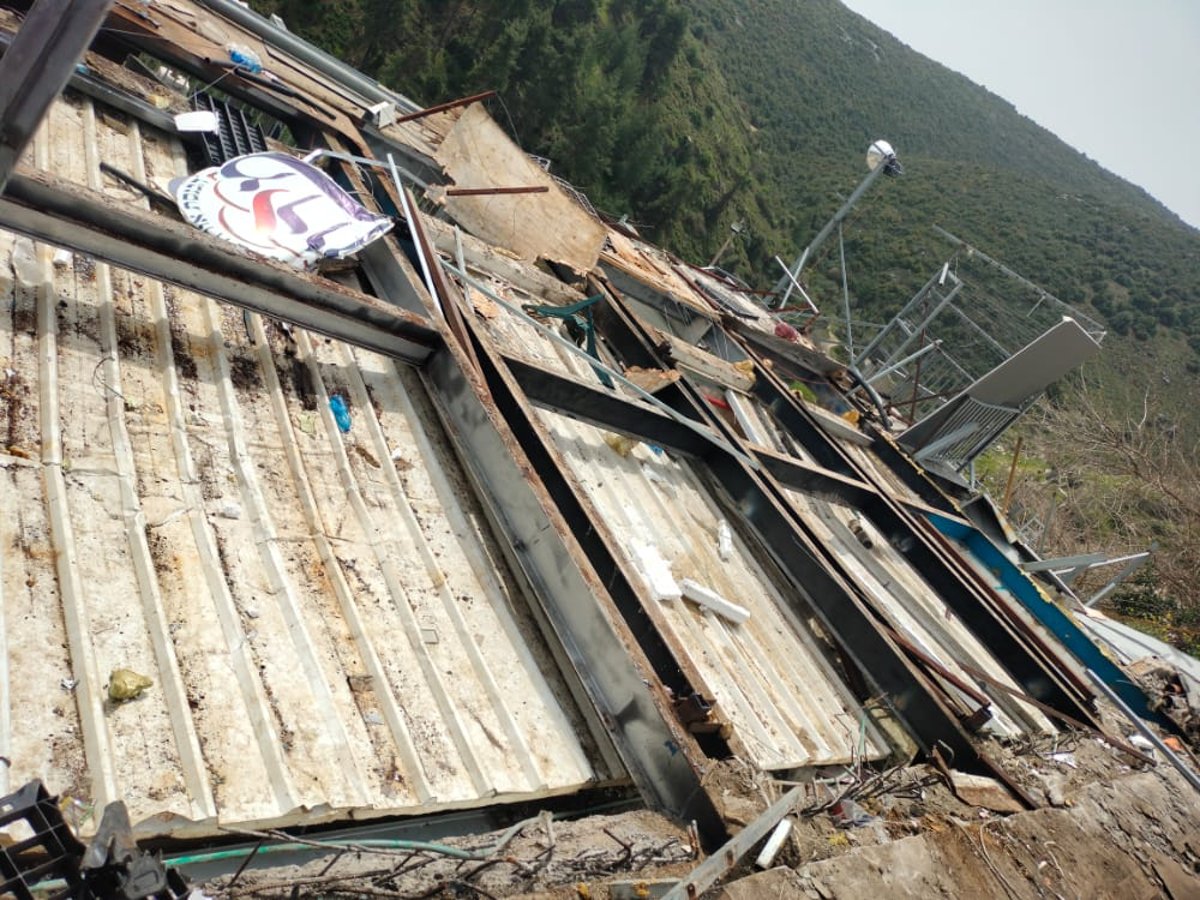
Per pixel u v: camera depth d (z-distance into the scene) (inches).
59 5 80.0
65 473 119.6
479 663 138.6
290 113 259.0
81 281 148.2
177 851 99.0
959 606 282.2
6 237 142.6
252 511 135.6
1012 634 270.8
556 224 303.7
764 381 354.0
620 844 114.0
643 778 136.7
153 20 247.0
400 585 142.1
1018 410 447.5
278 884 88.0
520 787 124.3
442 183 329.4
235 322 166.6
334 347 179.3
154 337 150.7
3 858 63.5
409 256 218.7
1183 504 773.9
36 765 89.6
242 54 260.1
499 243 305.6
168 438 136.9
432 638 137.6
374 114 305.1
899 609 279.9
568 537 153.3
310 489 146.8
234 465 141.4
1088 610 438.6
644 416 229.9
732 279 637.3
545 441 174.1
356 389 174.2
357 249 191.6
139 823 90.6
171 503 127.4
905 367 624.7
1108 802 201.9
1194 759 286.4
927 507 356.2
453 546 156.8
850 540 299.1
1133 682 318.7
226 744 104.0
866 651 213.3
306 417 161.0
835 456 328.5
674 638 152.7
